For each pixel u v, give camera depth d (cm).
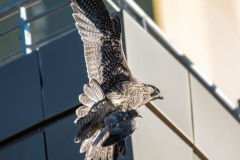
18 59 1318
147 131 1193
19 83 1299
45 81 1273
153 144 1191
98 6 937
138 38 1232
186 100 1335
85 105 891
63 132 1227
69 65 1254
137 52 1216
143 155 1153
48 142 1235
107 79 948
